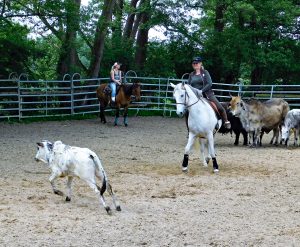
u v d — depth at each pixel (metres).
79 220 8.77
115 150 16.44
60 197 10.38
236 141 18.20
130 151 16.31
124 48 31.86
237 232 8.24
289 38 31.97
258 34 30.59
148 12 31.27
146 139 19.06
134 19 34.97
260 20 30.66
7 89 25.47
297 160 15.02
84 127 22.27
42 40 30.88
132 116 27.17
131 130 21.64
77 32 28.94
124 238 7.89
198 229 8.38
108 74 30.89
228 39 30.80
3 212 9.12
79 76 27.94
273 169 13.59
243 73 37.84
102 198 9.18
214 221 8.84
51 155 9.86
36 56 27.81
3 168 13.24
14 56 26.97
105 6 28.25
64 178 12.03
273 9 30.14
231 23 31.95
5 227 8.27
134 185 11.54
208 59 31.83
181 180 12.12
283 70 32.16
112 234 8.07
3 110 24.02
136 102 27.50
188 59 31.98
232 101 17.23
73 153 9.48
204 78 13.60
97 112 26.73
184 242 7.75
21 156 15.05
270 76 33.28
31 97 25.91
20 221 8.59
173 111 28.69
